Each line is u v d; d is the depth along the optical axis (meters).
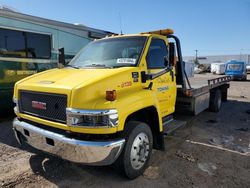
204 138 5.39
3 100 6.75
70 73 3.67
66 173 3.68
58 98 3.12
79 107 2.92
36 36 7.43
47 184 3.38
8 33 6.70
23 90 3.62
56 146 3.10
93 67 3.98
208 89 7.16
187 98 5.99
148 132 3.67
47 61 7.77
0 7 7.11
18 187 3.29
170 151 4.57
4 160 4.12
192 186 3.35
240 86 18.31
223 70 28.95
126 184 3.37
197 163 4.07
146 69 3.93
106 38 4.81
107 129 2.95
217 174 3.69
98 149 2.92
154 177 3.57
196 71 35.47
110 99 3.03
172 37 5.15
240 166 3.98
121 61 3.97
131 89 3.55
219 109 8.43
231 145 4.95
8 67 6.74
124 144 3.22
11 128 6.01
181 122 5.14
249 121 7.02
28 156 4.29
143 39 4.21
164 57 4.51
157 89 4.21
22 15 7.02
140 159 3.55
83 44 8.98
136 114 3.77
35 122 3.47
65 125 3.04
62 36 8.20
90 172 3.70
